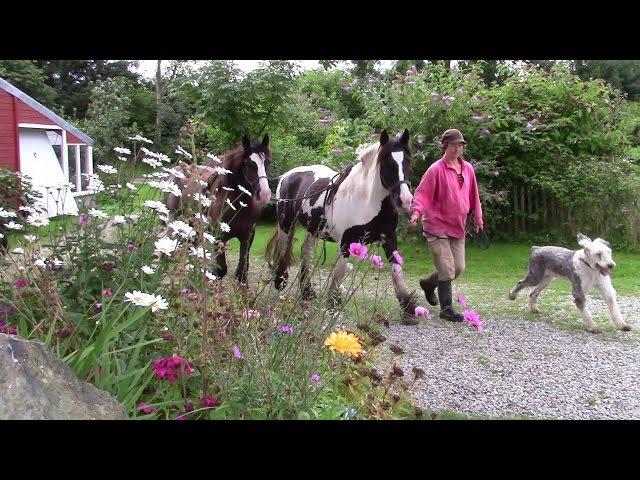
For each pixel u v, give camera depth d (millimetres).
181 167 3961
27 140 16984
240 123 12531
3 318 2697
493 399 4234
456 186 6277
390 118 11289
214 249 3469
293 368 2502
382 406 2543
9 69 34250
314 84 21047
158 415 2270
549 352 5406
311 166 7898
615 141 11906
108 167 3594
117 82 27812
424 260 9977
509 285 8438
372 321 3436
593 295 7875
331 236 6605
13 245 3762
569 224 11094
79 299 2791
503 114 11391
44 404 1726
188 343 2553
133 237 3180
